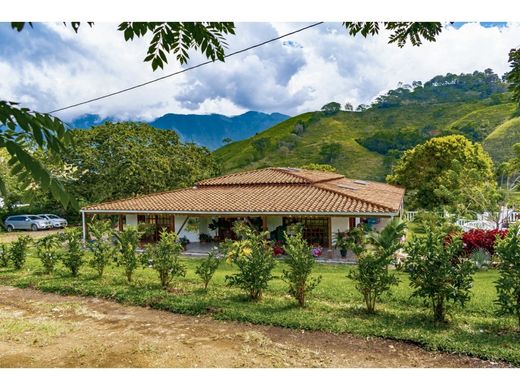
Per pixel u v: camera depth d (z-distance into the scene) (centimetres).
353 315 832
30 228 3319
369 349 647
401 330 710
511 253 731
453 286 762
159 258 1105
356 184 2895
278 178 2489
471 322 772
